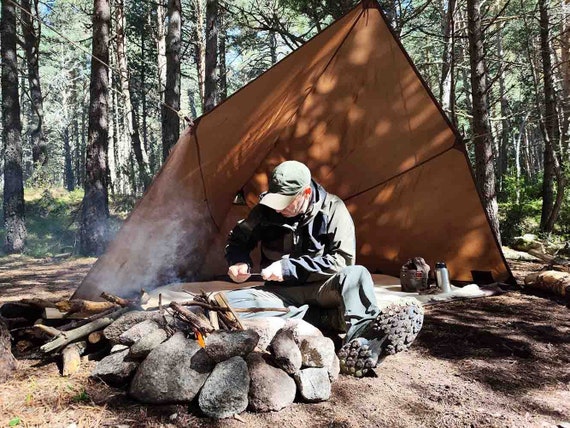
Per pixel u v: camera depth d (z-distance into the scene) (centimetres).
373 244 585
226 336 253
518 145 1833
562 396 266
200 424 229
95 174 1002
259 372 247
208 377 246
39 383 272
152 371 248
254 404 240
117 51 2234
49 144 4966
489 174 722
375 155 542
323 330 329
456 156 507
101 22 977
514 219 1263
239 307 309
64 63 3253
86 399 252
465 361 314
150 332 267
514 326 391
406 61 457
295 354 252
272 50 2250
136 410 241
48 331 306
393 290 498
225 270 570
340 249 301
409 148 523
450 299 472
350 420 234
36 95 1969
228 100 409
